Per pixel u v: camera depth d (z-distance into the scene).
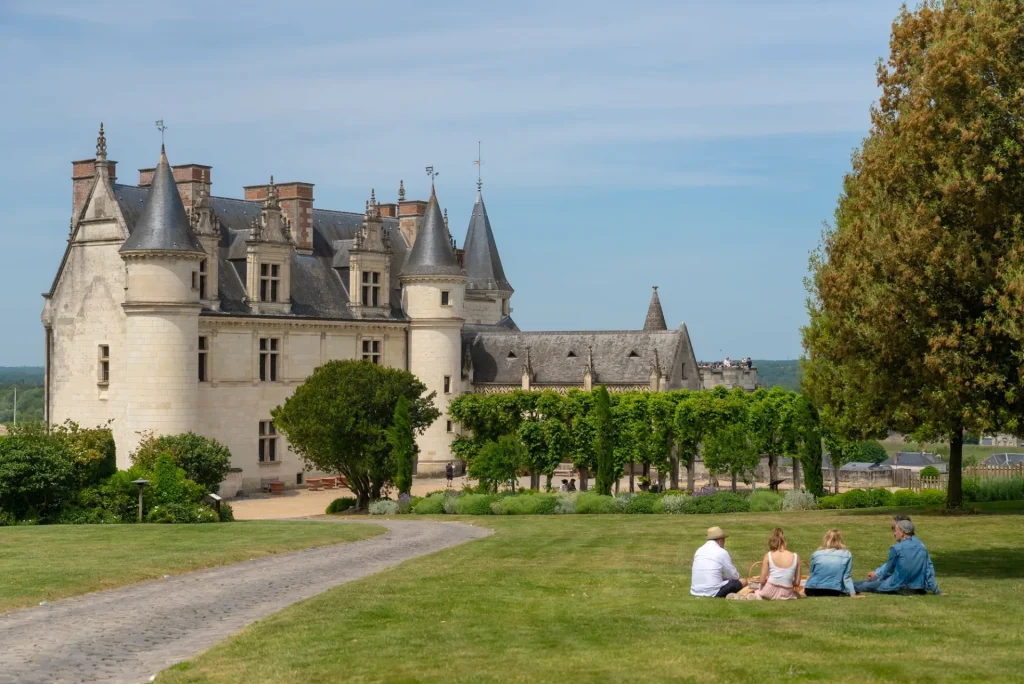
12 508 47.16
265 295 79.12
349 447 62.66
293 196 85.00
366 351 86.06
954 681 14.10
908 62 31.52
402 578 24.17
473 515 54.84
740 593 20.88
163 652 17.69
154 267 68.06
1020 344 25.52
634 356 91.06
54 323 75.38
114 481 50.47
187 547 31.95
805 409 60.59
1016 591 21.58
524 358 94.12
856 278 28.00
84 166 74.94
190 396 69.00
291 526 42.44
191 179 76.50
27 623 20.09
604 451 60.28
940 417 29.34
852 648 15.87
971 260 26.03
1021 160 25.91
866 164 31.17
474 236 117.62
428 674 15.12
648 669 14.95
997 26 26.42
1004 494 52.62
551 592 21.81
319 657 16.30
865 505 53.22
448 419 88.06
